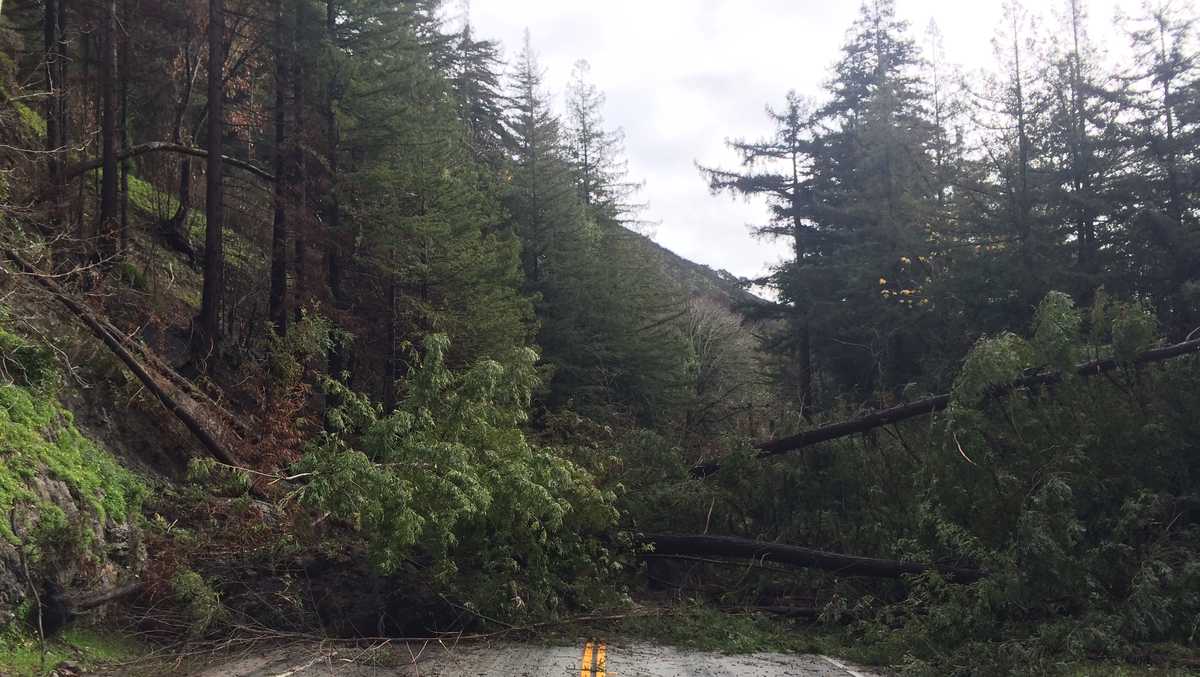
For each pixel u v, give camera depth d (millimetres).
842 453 17969
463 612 13047
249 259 26047
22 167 17297
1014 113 26344
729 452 18797
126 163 21688
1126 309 16172
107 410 13719
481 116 38312
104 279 16516
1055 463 14391
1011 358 15312
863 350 32812
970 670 10883
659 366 31422
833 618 14359
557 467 14500
